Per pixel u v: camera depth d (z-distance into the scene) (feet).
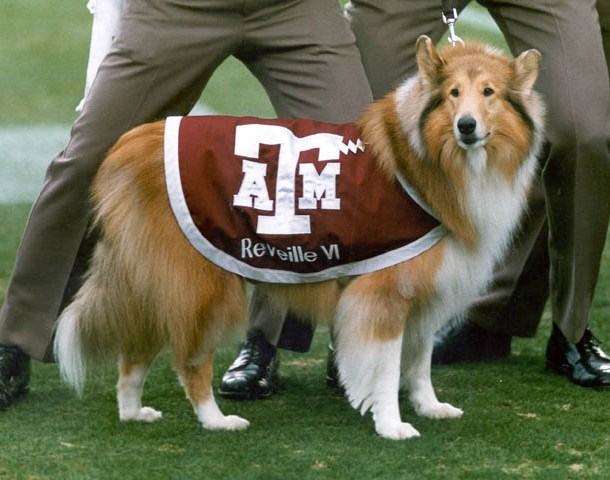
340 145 14.99
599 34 16.88
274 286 15.44
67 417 16.08
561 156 16.71
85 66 50.83
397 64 18.34
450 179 14.69
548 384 17.93
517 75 14.82
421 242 14.71
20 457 14.39
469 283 15.15
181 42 16.22
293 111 16.94
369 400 15.26
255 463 14.23
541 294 19.10
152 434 15.35
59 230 16.47
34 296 16.70
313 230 14.69
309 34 16.56
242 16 16.43
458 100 14.48
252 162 14.83
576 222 17.10
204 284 14.99
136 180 15.01
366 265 14.84
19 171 34.42
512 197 15.06
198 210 14.79
